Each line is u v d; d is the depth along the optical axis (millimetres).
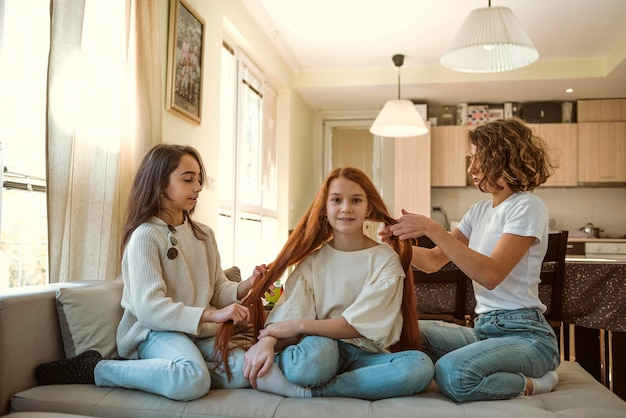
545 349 1521
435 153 6059
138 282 1604
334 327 1501
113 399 1409
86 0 2104
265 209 4953
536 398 1459
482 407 1333
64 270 2002
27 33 2088
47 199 1885
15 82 2037
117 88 2258
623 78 5188
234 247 4023
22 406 1424
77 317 1624
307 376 1394
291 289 1665
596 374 2703
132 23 2426
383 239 1708
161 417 1352
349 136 6762
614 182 5793
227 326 1565
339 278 1642
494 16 2898
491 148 1650
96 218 2141
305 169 6320
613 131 5824
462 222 1893
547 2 4004
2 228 2035
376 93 5891
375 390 1411
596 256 5438
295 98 5809
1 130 1872
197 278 1801
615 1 3986
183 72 2965
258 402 1370
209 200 3402
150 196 1742
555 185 5879
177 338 1554
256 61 4582
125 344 1645
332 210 1638
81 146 2064
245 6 4102
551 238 2412
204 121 3338
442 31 4598
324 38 4777
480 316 1676
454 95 5902
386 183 6594
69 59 1929
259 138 4754
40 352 1560
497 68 3158
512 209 1604
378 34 4672
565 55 5117
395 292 1576
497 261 1516
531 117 6062
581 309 2529
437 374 1442
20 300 1498
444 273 2463
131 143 2393
